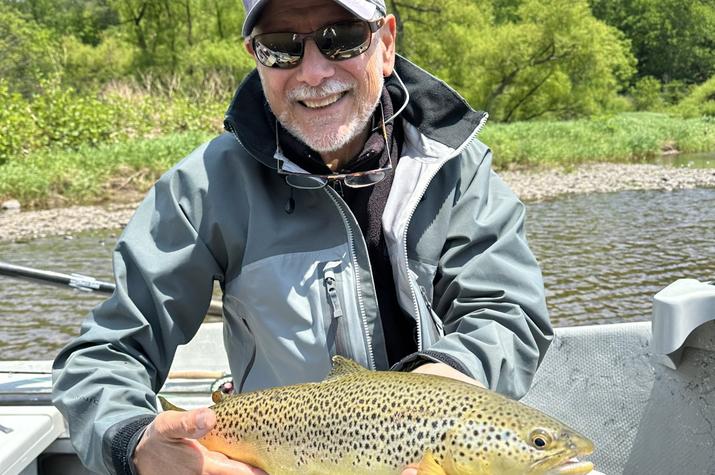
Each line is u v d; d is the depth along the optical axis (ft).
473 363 2.37
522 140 37.37
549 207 22.79
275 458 2.27
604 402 3.68
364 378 2.21
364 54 2.62
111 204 23.99
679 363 3.39
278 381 2.63
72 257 16.34
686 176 29.78
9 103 31.24
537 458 1.93
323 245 2.62
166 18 65.36
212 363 5.04
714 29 102.63
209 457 2.25
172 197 2.68
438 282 2.76
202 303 2.72
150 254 2.63
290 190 2.68
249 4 2.61
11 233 19.39
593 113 56.13
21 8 78.38
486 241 2.74
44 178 24.50
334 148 2.68
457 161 2.82
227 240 2.66
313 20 2.57
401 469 2.06
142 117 35.29
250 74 2.80
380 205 2.76
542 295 2.68
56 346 10.93
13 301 13.32
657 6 102.89
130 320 2.59
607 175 30.55
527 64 55.31
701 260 15.39
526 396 3.81
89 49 64.80
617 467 3.62
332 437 2.17
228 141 2.78
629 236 17.90
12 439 3.20
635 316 11.59
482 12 61.46
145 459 2.22
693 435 3.35
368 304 2.59
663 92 96.78
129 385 2.45
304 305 2.57
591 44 54.54
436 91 2.83
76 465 3.73
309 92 2.61
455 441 2.00
